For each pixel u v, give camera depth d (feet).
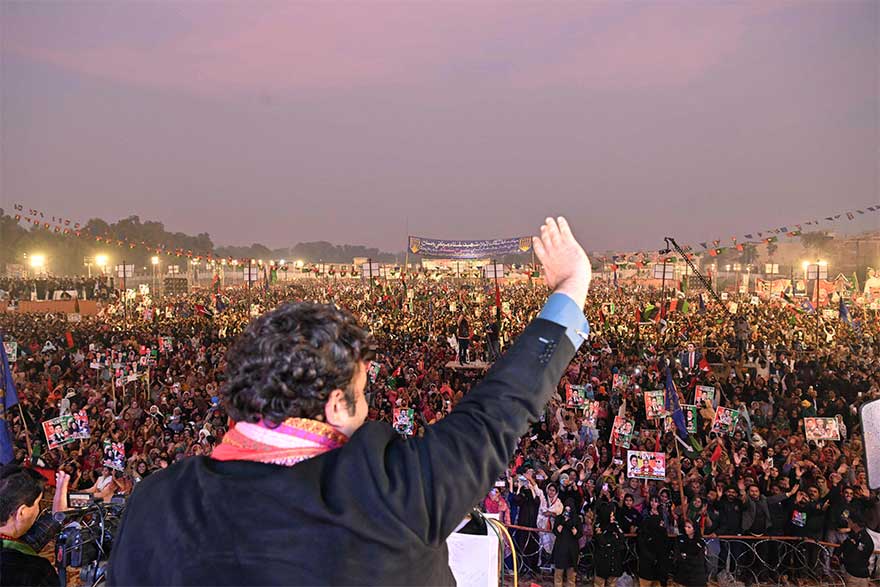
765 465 36.32
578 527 31.91
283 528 3.35
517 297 87.76
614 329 69.92
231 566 3.31
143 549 3.59
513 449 3.83
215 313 86.74
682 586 30.48
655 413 37.65
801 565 31.50
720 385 51.31
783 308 63.87
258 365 3.68
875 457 7.98
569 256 4.46
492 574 6.56
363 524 3.35
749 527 32.48
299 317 3.92
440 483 3.54
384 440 3.78
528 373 3.92
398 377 58.80
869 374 49.75
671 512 32.17
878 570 30.60
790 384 51.42
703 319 67.46
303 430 3.75
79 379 61.82
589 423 42.34
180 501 3.64
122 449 36.60
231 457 3.78
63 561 13.29
